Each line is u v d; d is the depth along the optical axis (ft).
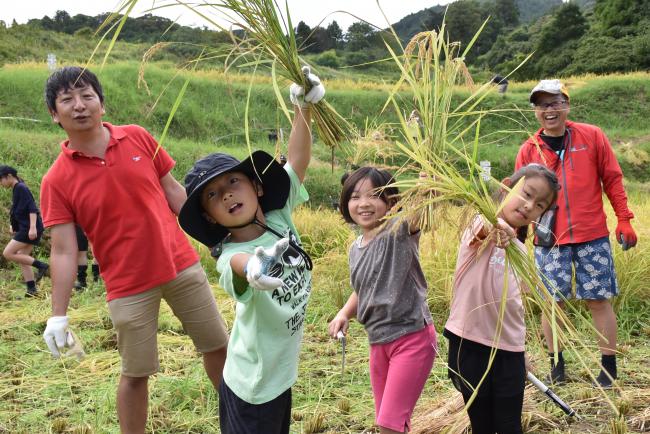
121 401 10.84
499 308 9.54
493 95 85.81
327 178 52.42
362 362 16.07
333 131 9.41
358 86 92.22
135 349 10.64
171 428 12.64
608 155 14.25
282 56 8.42
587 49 145.48
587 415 12.50
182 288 11.01
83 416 13.24
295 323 8.67
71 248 10.53
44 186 10.48
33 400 14.28
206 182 7.86
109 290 10.68
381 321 9.88
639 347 16.70
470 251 9.78
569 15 156.46
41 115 60.08
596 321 14.16
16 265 30.30
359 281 10.21
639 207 35.42
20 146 40.88
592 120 98.48
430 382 14.47
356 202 10.12
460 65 9.39
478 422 10.01
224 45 7.72
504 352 9.59
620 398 13.07
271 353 8.46
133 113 67.26
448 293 19.15
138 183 10.50
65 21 178.29
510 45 165.99
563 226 14.12
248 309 8.34
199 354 16.90
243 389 8.57
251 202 8.34
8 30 115.24
